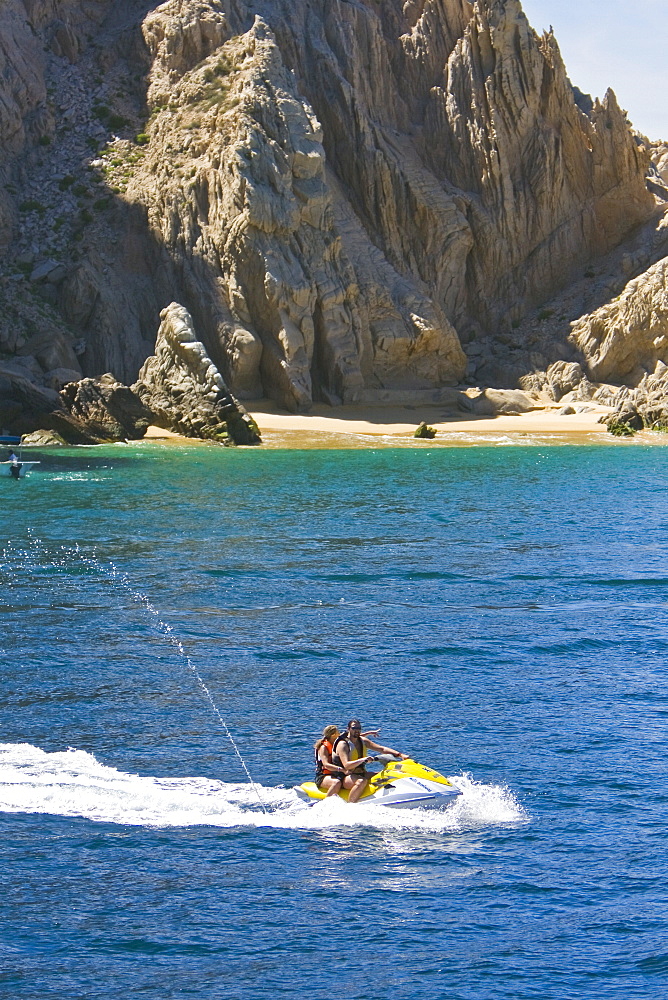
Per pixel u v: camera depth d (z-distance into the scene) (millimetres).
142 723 30000
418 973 18031
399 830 23109
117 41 167750
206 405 122688
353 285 144500
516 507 75000
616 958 18422
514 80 168250
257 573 51562
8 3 165000
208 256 141125
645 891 20594
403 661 36656
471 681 34312
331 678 34594
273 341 137500
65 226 149250
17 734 28984
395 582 49688
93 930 19250
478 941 18953
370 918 19719
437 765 26828
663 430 136250
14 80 160000
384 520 68688
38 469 97500
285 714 30891
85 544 59062
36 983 17703
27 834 22906
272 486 86375
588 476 94562
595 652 37781
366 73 170375
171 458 107812
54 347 135375
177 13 162750
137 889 20672
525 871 21391
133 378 139500
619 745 28203
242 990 17562
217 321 137500
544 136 169625
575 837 22844
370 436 127562
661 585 49031
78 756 27266
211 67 156500
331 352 141250
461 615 43375
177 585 48812
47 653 37406
